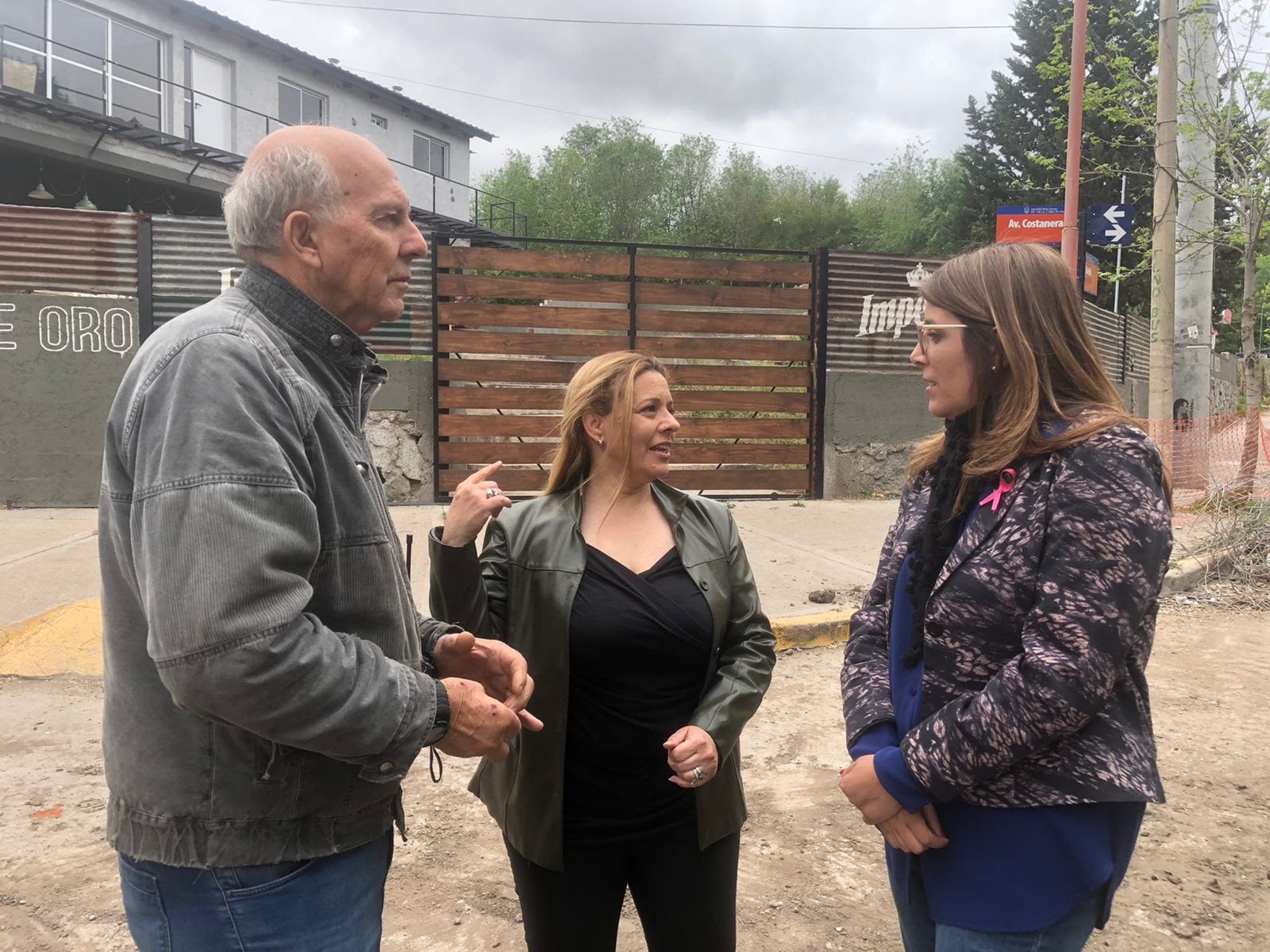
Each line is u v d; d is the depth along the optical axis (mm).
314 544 1396
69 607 5484
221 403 1328
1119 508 1468
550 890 2080
